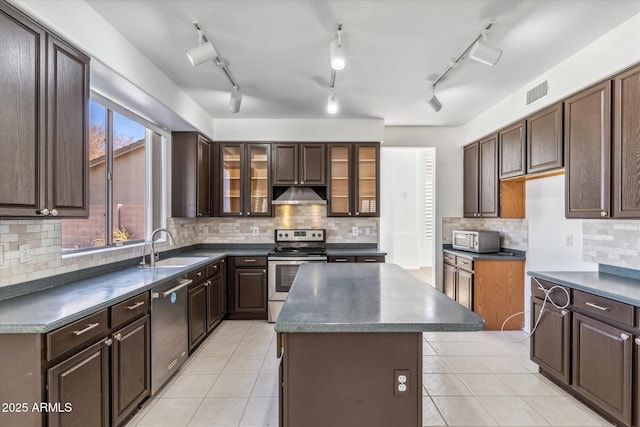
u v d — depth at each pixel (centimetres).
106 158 278
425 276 648
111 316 186
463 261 409
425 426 209
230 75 300
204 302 334
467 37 237
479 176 427
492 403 234
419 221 732
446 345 338
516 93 341
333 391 144
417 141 482
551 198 338
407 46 249
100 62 210
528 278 375
